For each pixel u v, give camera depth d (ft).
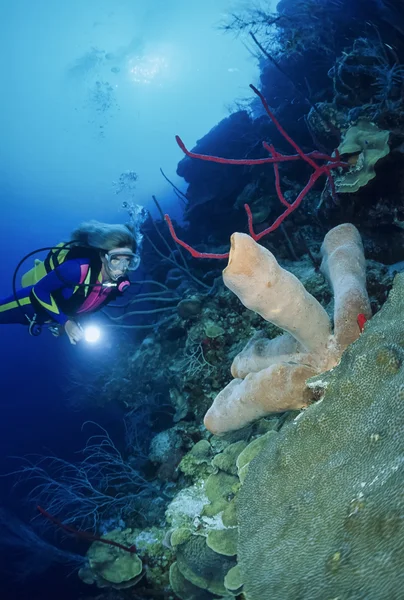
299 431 4.09
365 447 3.27
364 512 2.65
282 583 2.91
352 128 11.14
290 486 3.76
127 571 9.96
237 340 13.38
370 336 4.17
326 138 13.51
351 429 3.60
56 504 15.28
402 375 3.45
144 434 18.79
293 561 2.99
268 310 5.25
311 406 4.27
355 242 7.02
